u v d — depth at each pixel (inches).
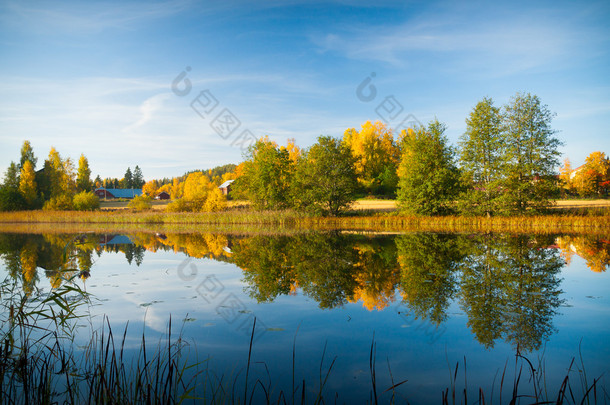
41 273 395.9
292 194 1412.4
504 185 1146.0
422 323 236.5
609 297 297.0
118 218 1434.5
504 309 266.1
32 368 165.3
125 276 390.6
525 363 177.8
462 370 170.9
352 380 160.2
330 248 617.0
